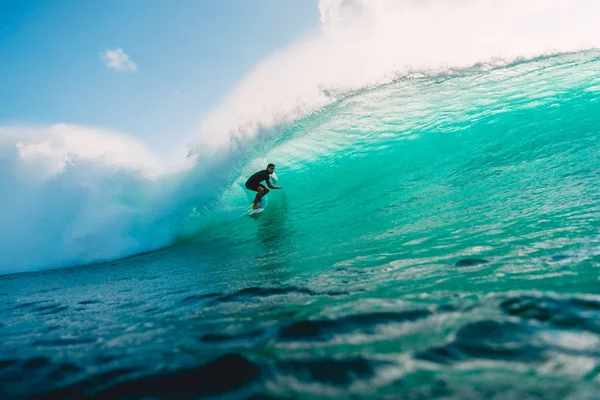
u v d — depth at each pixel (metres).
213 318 2.24
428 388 1.09
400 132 8.34
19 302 4.28
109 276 5.48
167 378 1.41
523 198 4.39
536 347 1.25
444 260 2.80
